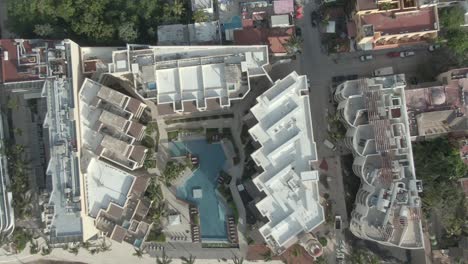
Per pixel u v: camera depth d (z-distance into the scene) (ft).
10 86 258.78
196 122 279.69
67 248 272.92
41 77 249.14
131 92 272.92
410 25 250.78
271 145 249.96
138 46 253.24
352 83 246.47
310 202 249.14
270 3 269.64
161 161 280.31
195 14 264.72
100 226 259.19
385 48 270.67
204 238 278.87
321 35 276.62
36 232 280.31
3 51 252.42
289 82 247.91
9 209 261.85
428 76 269.64
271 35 267.39
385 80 244.42
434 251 265.75
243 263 276.00
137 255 270.46
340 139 267.59
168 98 254.47
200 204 279.49
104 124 253.65
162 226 278.87
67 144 247.09
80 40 272.31
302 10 278.67
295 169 250.98
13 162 268.82
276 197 248.93
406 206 233.35
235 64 248.52
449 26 255.29
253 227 273.54
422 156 256.73
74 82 248.32
